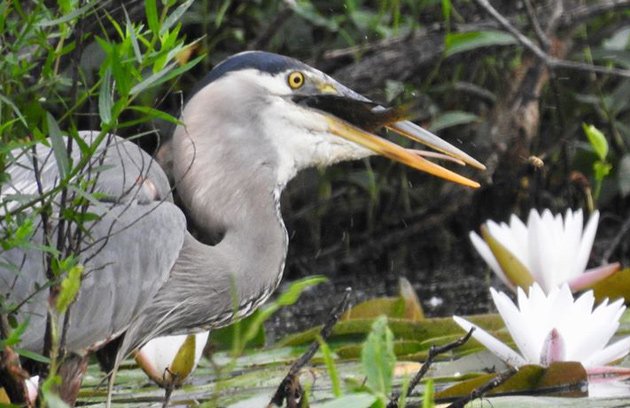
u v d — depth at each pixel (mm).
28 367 7566
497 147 13359
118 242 7680
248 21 13164
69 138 6422
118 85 6020
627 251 13492
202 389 8383
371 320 9438
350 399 5473
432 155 8812
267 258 8438
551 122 13875
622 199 13797
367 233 13672
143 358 8266
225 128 8430
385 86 12766
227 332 9703
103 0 8914
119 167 7820
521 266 9859
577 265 9891
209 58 12766
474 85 13844
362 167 13586
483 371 8430
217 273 8227
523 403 7270
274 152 8500
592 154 13539
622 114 14062
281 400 6832
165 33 6344
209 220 8438
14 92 6922
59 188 6152
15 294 7305
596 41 13906
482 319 9547
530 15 12594
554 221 9891
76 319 7559
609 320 8047
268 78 8500
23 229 6102
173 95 12711
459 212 13836
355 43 13359
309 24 13000
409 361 8891
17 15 8477
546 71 13367
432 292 12453
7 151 6035
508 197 13633
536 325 8016
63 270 6258
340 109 8609
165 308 8086
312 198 13375
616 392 7633
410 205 13938
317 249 13539
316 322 11359
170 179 10102
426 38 12859
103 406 7973
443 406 7445
